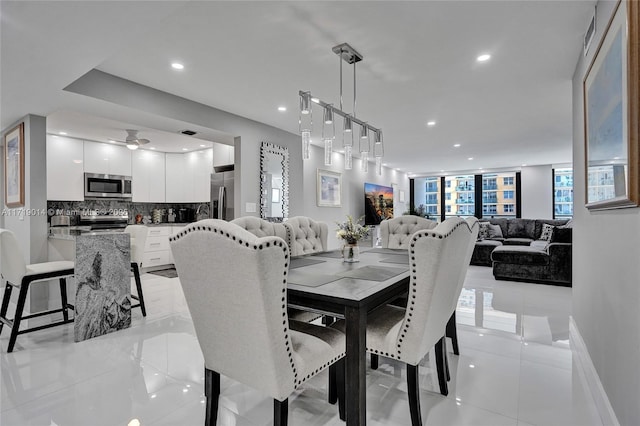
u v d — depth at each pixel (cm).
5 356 247
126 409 182
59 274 282
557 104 386
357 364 145
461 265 187
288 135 505
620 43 143
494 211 962
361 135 279
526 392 199
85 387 204
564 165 846
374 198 841
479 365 234
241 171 427
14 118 350
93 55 220
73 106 307
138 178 605
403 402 190
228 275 122
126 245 309
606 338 181
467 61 276
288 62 275
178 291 443
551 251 485
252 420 175
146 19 184
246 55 263
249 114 417
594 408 183
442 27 226
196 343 273
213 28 224
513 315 344
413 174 1077
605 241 184
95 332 285
